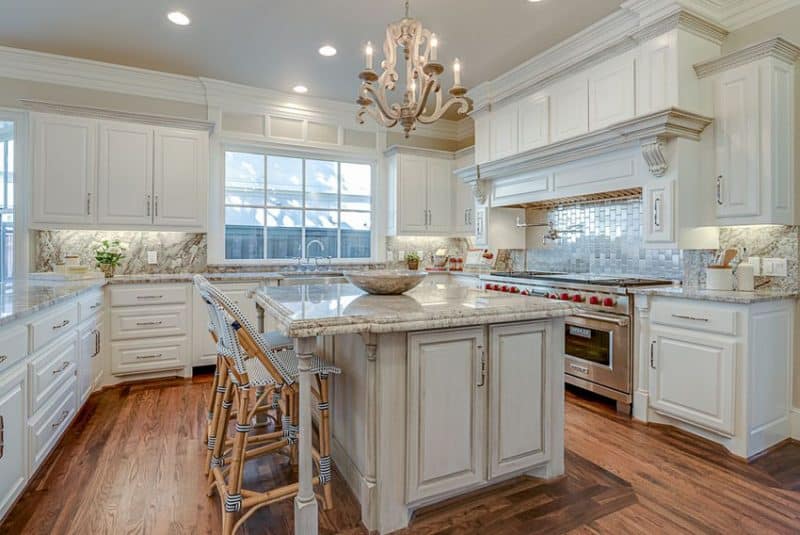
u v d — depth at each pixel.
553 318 2.17
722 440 2.56
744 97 2.68
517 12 3.11
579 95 3.51
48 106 3.60
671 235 2.81
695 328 2.63
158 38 3.50
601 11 3.10
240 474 1.73
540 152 3.65
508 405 2.04
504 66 4.00
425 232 5.25
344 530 1.81
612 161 3.21
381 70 4.10
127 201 3.87
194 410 3.12
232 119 4.56
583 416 3.03
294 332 1.59
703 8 2.88
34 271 3.83
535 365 2.12
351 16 3.17
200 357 3.98
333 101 4.93
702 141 2.88
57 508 1.92
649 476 2.23
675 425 2.82
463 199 5.29
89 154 3.74
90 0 2.97
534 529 1.82
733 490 2.11
